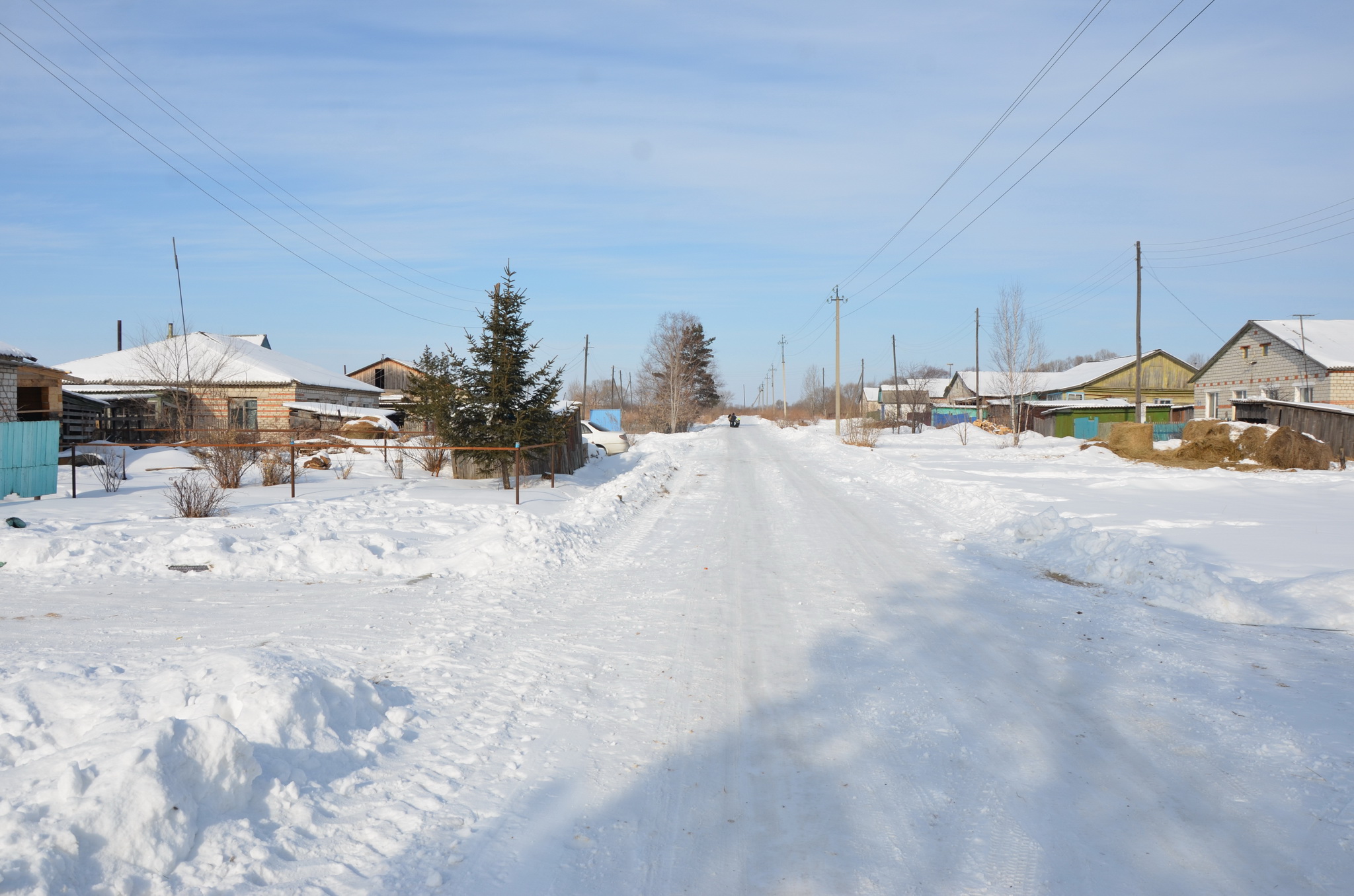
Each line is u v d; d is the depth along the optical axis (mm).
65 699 4590
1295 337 41188
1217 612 8047
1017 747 4781
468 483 19859
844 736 4949
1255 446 28219
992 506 15734
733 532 13617
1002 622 7652
